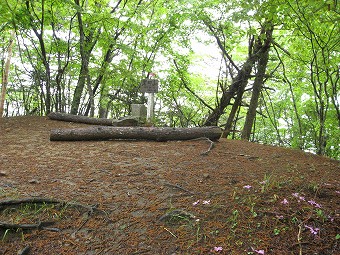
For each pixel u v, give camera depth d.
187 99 10.75
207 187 3.17
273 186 3.07
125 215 2.65
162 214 2.64
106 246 2.25
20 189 3.10
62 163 3.99
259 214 2.56
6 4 6.57
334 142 6.14
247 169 3.78
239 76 7.81
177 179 3.42
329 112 6.50
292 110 8.93
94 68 8.79
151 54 9.50
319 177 3.51
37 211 2.65
